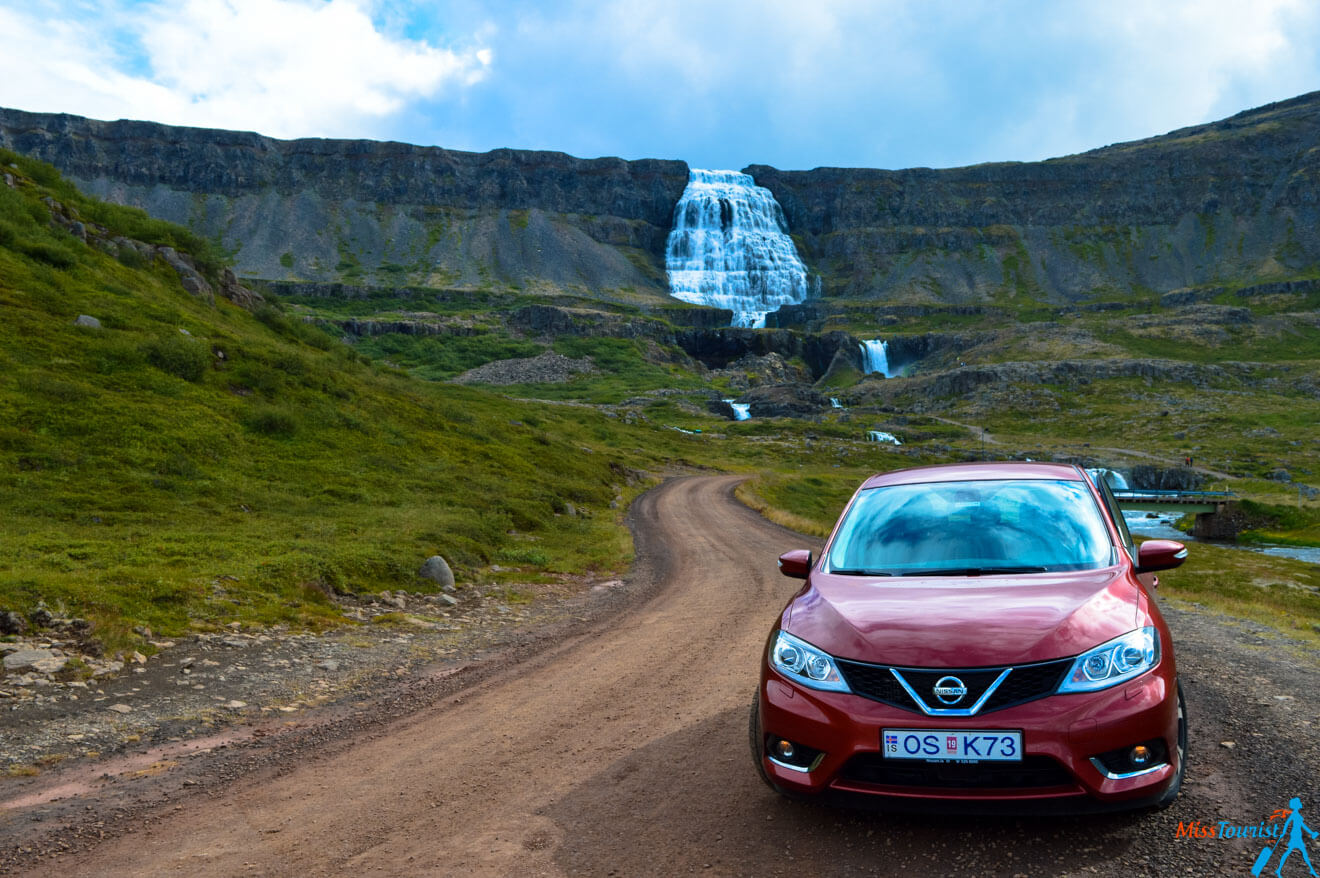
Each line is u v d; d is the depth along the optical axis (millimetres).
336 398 40125
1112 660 3416
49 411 25609
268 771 5277
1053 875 3219
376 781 4953
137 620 9938
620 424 136000
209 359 35844
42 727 6375
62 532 16219
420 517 23844
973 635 3479
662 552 26984
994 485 5051
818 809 4016
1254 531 85062
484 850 3775
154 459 24578
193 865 3734
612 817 4113
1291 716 5473
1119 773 3305
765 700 3795
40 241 41125
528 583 18016
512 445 53031
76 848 3998
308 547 16281
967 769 3316
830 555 4758
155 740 6160
